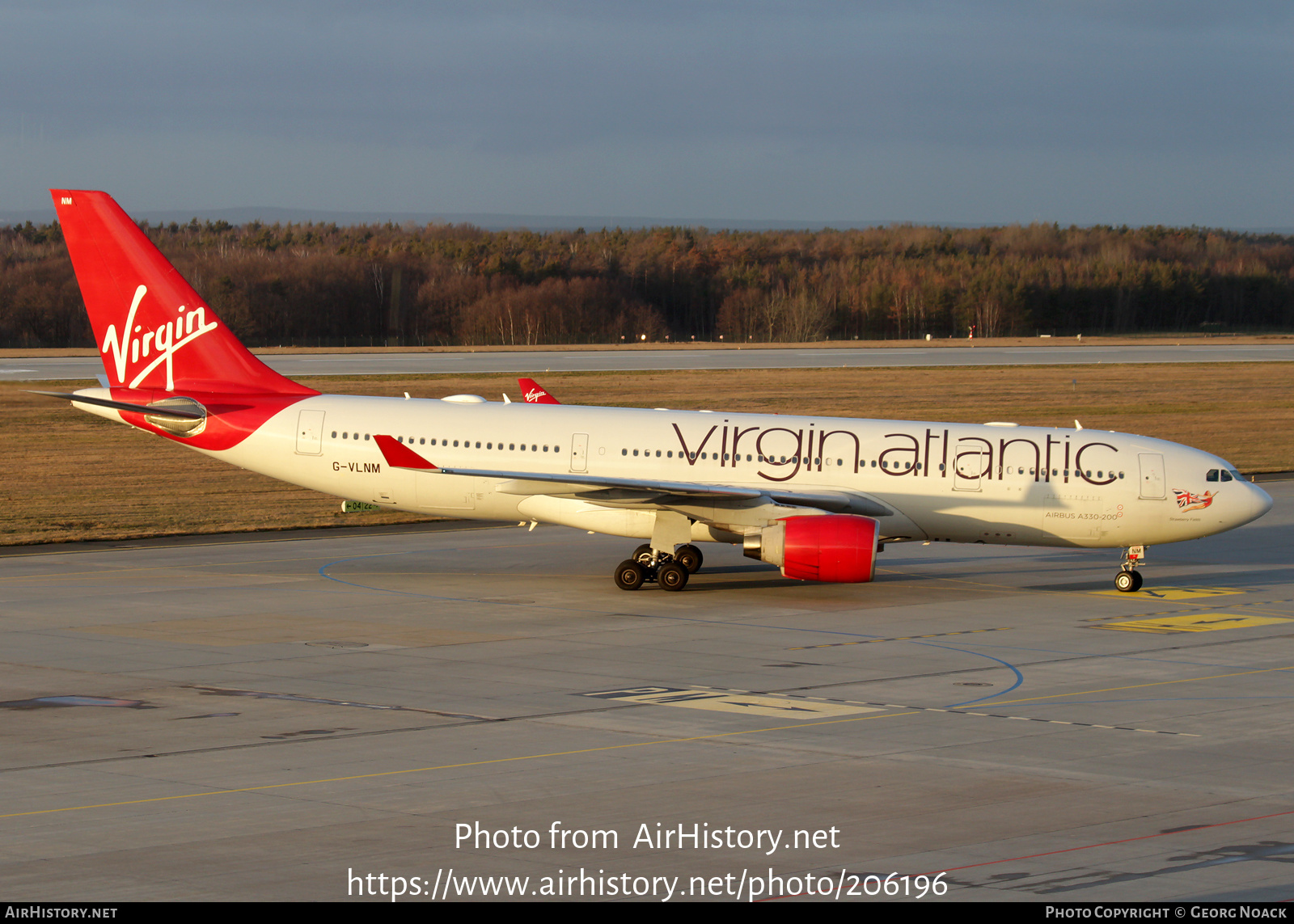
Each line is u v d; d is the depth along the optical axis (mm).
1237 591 45656
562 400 116375
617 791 22547
